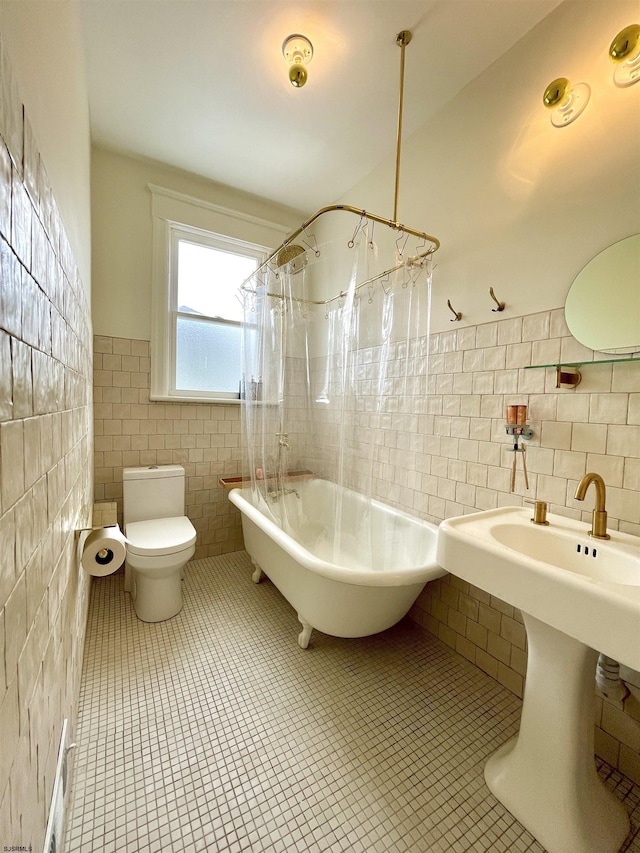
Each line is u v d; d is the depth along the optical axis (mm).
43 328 621
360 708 1453
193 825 1036
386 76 1696
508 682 1574
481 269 1688
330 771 1201
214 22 1472
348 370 1915
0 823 387
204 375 2729
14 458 446
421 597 2004
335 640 1873
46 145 654
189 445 2656
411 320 1773
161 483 2340
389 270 1777
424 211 1979
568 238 1367
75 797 1093
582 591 843
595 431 1295
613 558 1086
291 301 2152
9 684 427
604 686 1191
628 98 1198
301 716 1408
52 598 716
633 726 1193
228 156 2305
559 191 1391
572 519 1341
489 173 1645
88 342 1777
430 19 1431
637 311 1186
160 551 1870
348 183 2541
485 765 1234
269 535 1895
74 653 1168
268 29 1500
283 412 2207
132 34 1522
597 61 1265
